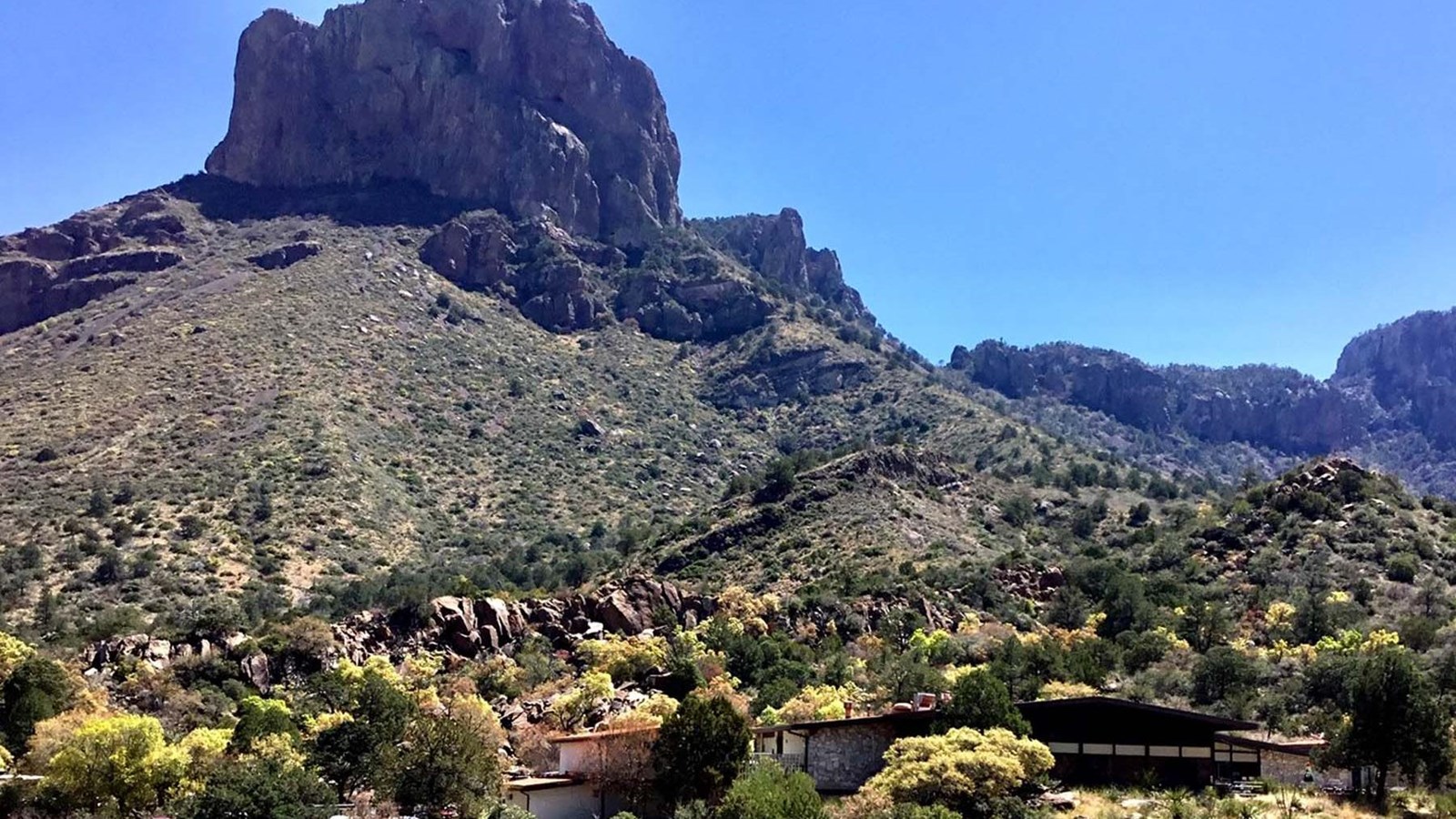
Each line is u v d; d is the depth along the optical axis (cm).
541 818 5219
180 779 5306
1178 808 4347
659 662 8288
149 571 12144
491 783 5266
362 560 13875
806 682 8456
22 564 12056
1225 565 12369
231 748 5828
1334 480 13438
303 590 12475
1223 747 5406
